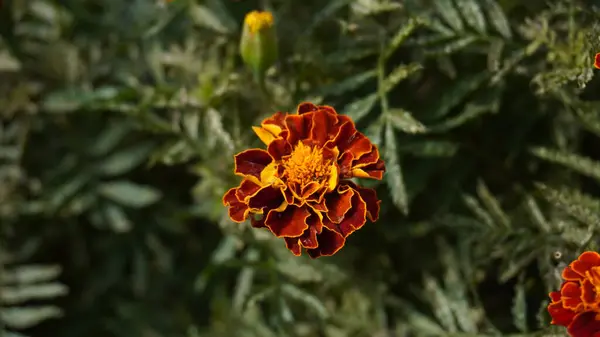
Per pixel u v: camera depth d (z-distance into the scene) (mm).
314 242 472
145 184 616
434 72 556
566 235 503
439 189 564
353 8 537
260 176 480
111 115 603
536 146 554
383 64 531
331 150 478
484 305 562
